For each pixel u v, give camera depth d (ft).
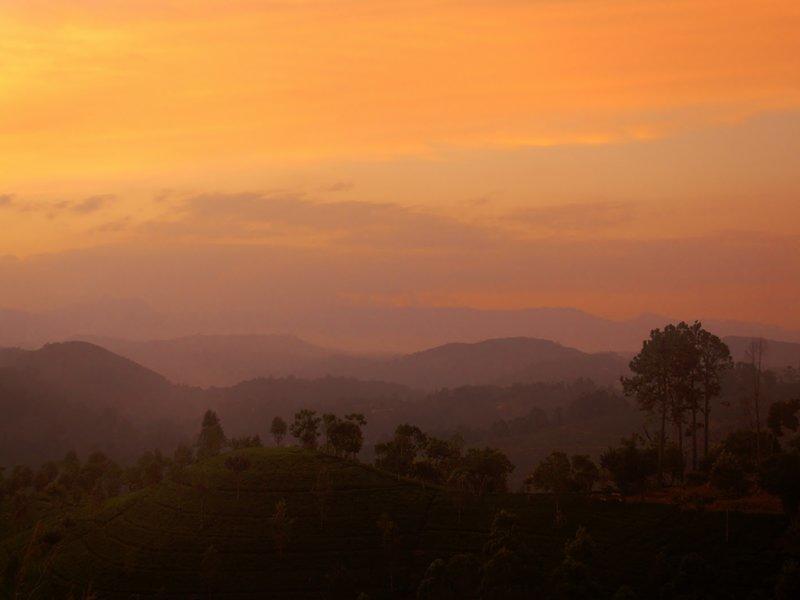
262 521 435.94
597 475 472.03
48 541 431.43
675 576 330.75
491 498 456.86
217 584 383.65
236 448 613.52
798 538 342.23
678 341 507.71
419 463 515.50
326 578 380.58
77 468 624.59
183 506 467.52
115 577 400.06
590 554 355.15
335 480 477.77
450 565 354.13
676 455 467.11
